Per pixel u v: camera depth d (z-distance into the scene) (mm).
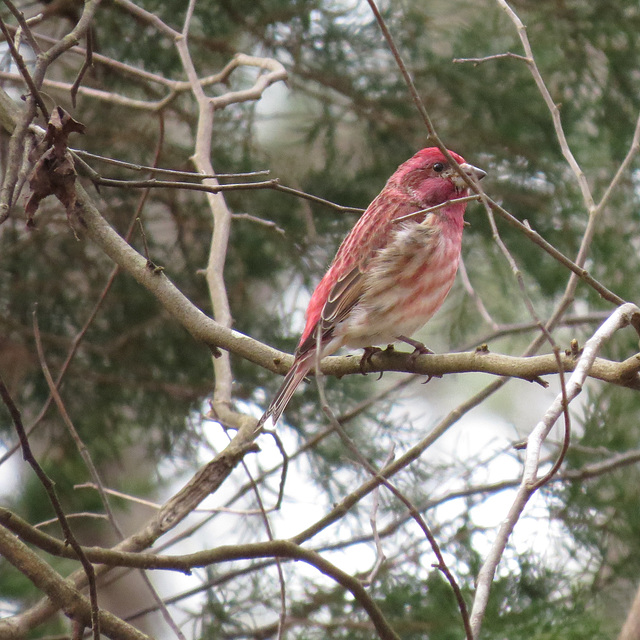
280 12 12633
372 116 13133
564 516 11320
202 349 12820
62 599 6273
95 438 13016
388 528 10719
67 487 12953
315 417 12484
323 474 12219
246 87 13297
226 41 12859
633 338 12781
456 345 13484
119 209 12859
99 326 12805
